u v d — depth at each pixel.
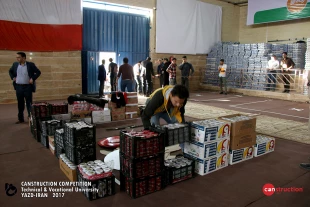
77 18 10.26
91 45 11.18
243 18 16.39
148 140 2.97
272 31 15.00
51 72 10.09
